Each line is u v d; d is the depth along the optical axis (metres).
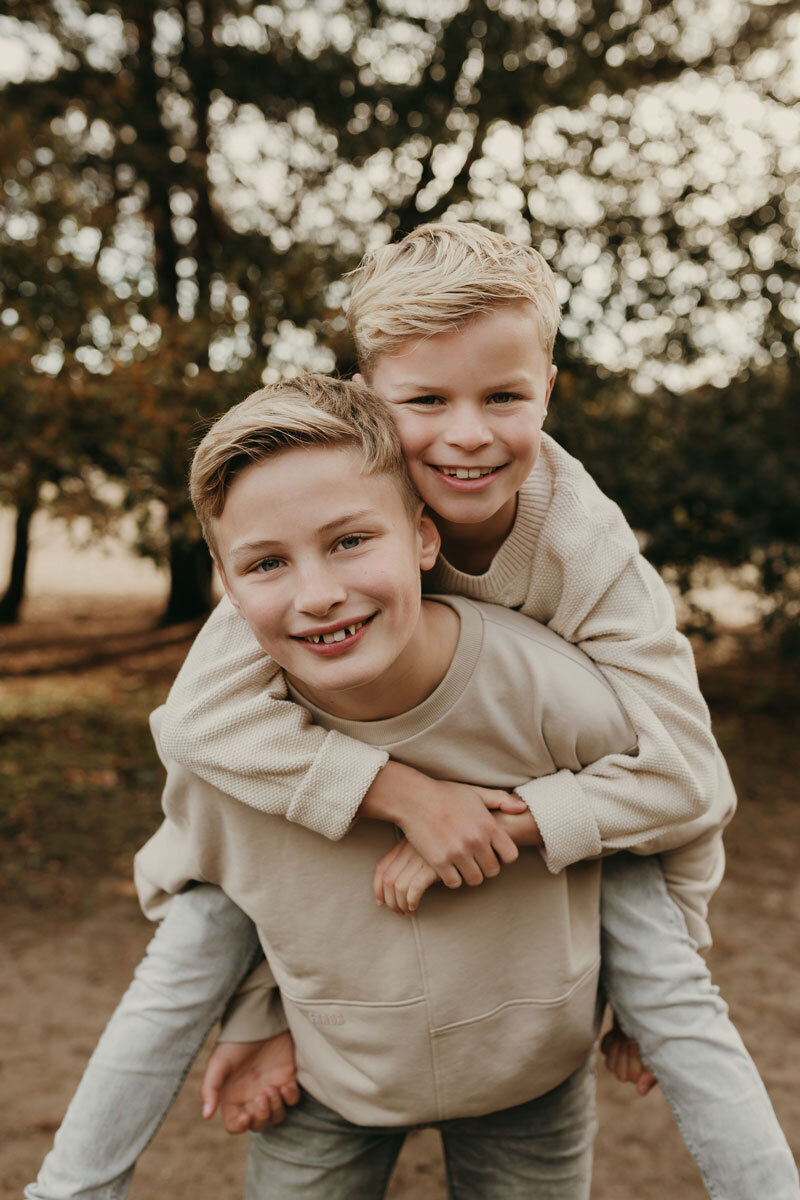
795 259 7.02
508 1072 1.26
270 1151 1.42
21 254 5.21
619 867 1.33
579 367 6.57
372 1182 1.43
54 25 8.66
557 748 1.19
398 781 1.13
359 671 1.01
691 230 7.03
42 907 4.67
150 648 12.12
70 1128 1.27
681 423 7.22
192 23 8.84
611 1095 3.33
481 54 7.89
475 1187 1.42
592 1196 2.78
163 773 6.80
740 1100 1.20
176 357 5.32
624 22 8.09
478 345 1.09
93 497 6.27
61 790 6.36
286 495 0.99
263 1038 1.40
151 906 1.46
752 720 8.60
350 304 1.22
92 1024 3.65
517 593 1.29
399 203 8.55
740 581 7.94
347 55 8.48
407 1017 1.22
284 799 1.13
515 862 1.20
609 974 1.33
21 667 10.96
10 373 5.03
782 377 7.54
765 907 4.80
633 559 1.27
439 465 1.11
